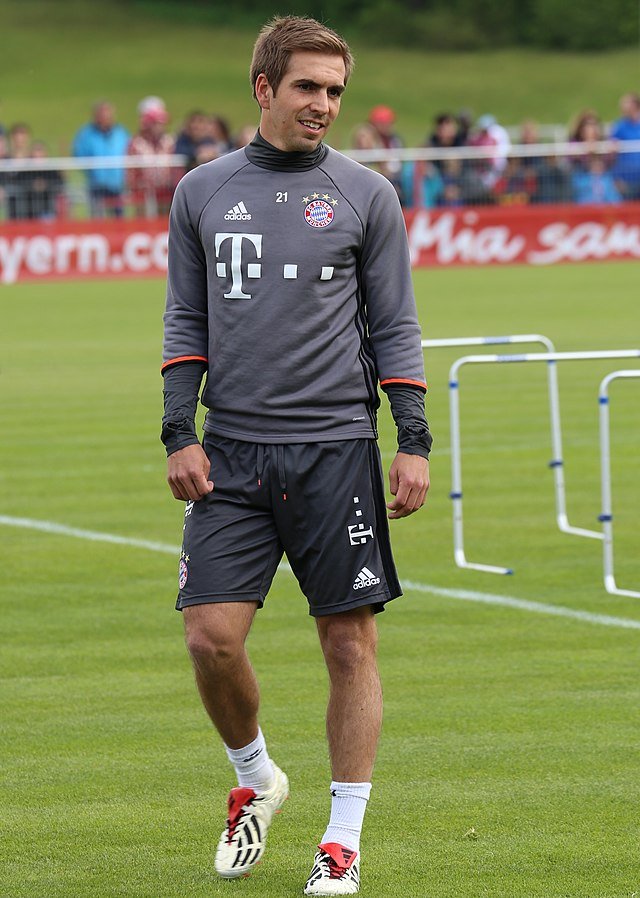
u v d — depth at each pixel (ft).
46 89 386.73
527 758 34.65
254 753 28.71
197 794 32.73
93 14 449.06
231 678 27.94
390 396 28.73
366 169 28.76
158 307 146.41
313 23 27.99
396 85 407.44
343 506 28.02
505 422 84.43
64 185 169.68
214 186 28.45
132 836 30.40
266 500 28.14
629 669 41.50
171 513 62.28
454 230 179.32
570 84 411.95
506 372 105.60
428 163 178.09
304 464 27.94
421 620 46.70
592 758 34.58
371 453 28.53
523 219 179.93
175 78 399.65
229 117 370.73
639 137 184.55
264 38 28.07
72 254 170.71
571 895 27.22
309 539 28.14
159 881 28.17
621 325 125.49
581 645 43.83
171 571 52.95
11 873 28.53
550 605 48.34
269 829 30.86
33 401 93.09
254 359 28.02
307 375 27.99
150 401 92.53
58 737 36.45
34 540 57.67
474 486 67.67
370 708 28.17
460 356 113.29
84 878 28.32
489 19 456.45
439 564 53.93
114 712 38.34
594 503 64.13
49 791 32.91
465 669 41.70
